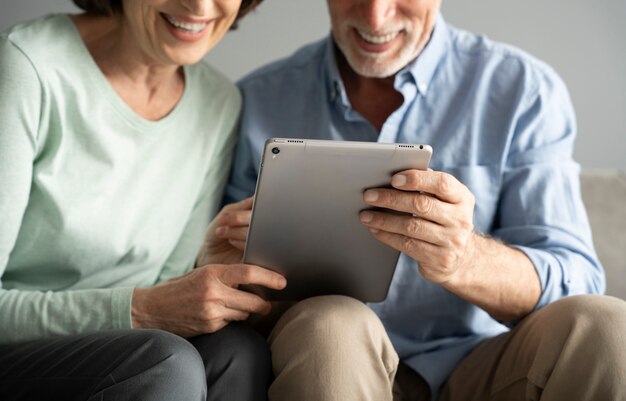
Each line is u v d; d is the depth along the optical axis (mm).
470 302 1486
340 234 1310
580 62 2242
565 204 1625
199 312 1314
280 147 1174
